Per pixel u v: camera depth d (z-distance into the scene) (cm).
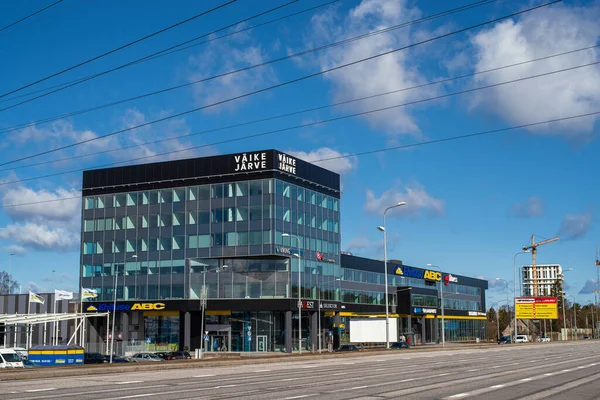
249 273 8356
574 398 1970
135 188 9069
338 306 9088
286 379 2778
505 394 2081
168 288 8644
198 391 2170
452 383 2536
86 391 2166
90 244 9219
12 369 3142
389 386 2388
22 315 6738
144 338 8800
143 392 2128
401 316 11400
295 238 8488
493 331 19538
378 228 6900
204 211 8588
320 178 9144
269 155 8325
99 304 9006
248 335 8412
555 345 9538
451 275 13262
